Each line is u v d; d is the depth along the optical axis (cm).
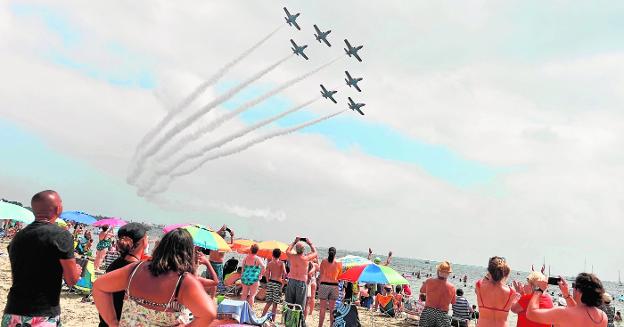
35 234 434
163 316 318
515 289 670
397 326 1425
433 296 773
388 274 1048
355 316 992
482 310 613
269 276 1173
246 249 1497
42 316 431
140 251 498
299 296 1007
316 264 1415
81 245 1972
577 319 482
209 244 1132
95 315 1041
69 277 449
